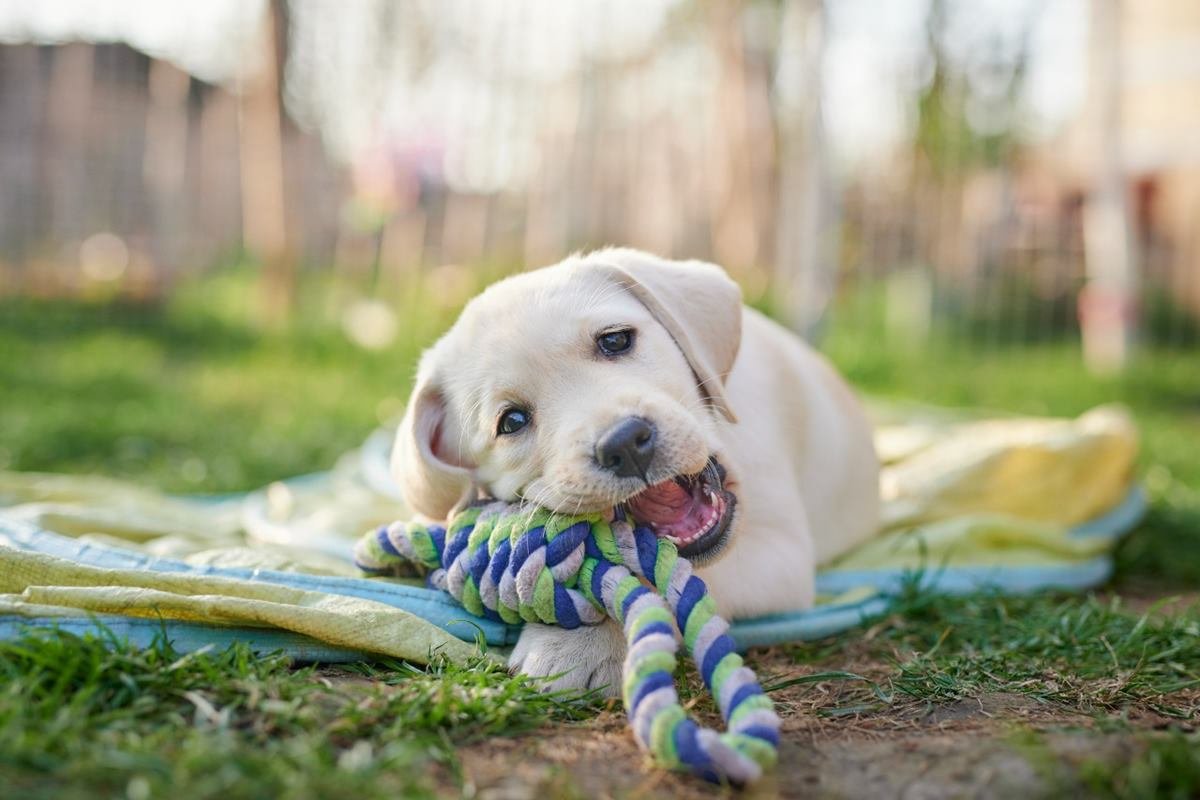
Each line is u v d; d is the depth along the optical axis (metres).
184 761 0.49
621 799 0.51
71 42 2.55
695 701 0.62
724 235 2.48
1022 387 2.15
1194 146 2.80
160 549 0.83
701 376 0.71
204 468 1.36
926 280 2.57
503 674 0.63
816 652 0.74
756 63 2.43
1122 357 2.40
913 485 1.04
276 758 0.50
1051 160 2.85
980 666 0.67
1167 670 0.67
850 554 0.92
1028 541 0.95
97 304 2.44
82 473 1.33
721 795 0.52
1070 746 0.55
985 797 0.51
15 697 0.54
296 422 1.64
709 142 2.49
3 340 2.20
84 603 0.63
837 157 2.16
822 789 0.53
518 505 0.68
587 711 0.61
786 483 0.77
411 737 0.54
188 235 2.65
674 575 0.61
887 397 2.01
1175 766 0.51
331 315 2.43
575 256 0.76
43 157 2.58
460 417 0.71
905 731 0.58
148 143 2.61
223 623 0.64
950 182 2.63
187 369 2.10
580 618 0.64
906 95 2.57
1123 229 2.41
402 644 0.64
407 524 0.73
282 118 2.40
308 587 0.70
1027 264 2.71
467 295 2.32
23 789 0.48
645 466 0.62
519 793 0.51
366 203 2.42
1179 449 1.52
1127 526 1.04
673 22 2.45
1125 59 2.92
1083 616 0.74
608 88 2.45
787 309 2.14
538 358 0.67
